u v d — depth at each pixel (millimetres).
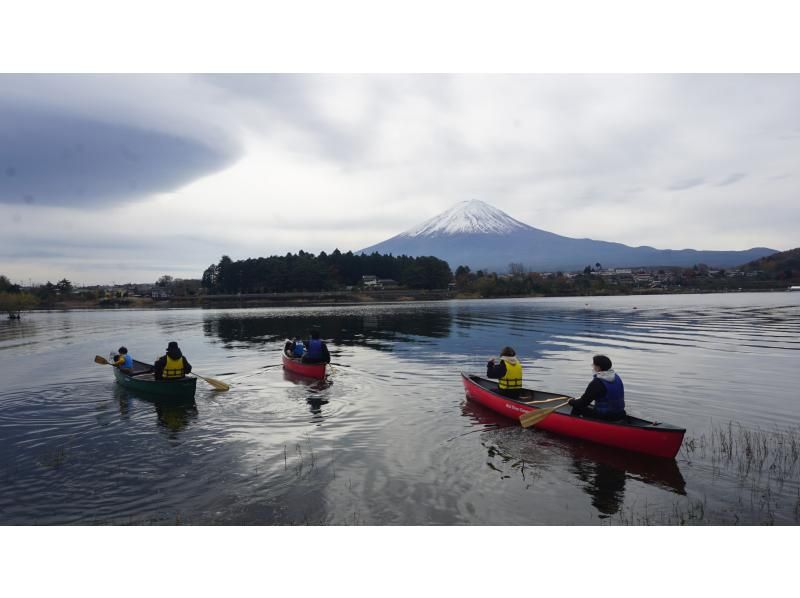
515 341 29312
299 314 65875
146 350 28781
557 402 11781
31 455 10008
